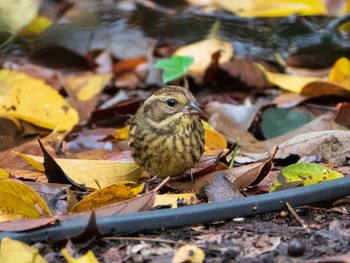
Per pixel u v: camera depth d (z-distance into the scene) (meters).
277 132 12.12
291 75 14.71
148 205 8.30
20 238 7.70
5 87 13.52
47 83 14.75
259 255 7.54
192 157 9.71
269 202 8.39
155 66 13.50
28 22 16.39
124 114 12.94
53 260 7.44
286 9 16.52
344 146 10.13
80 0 17.58
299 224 8.25
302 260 7.39
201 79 14.66
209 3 17.44
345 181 8.58
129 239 7.85
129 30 16.83
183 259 7.33
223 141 10.97
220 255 7.54
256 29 16.38
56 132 11.82
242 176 9.09
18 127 12.11
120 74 15.75
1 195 8.22
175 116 9.66
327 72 15.04
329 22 16.14
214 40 15.73
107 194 8.44
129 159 10.61
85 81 14.79
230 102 13.88
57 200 8.68
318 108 12.91
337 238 7.88
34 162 9.89
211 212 8.20
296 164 9.02
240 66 14.57
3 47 16.16
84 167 9.59
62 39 16.27
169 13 17.23
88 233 7.69
